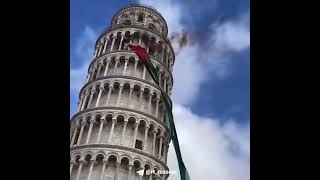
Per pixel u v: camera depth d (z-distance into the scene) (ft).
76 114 192.34
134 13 250.16
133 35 228.02
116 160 170.09
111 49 222.69
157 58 224.53
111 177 166.30
